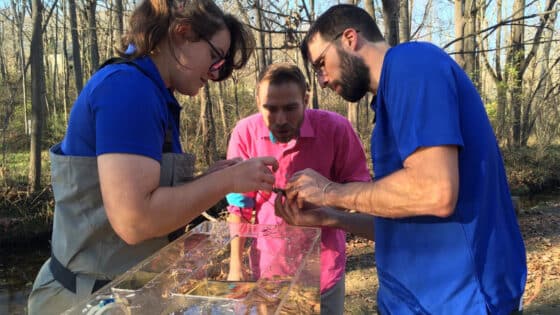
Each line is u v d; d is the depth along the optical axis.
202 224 1.91
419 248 1.57
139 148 1.33
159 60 1.57
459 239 1.50
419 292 1.58
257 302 1.25
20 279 7.66
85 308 1.10
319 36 1.77
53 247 1.60
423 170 1.37
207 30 1.53
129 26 1.55
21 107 15.61
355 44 1.70
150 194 1.34
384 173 1.60
